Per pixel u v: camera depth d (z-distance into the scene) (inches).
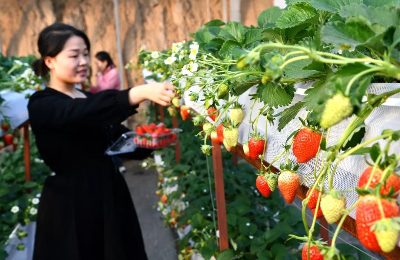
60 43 89.3
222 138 48.0
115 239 92.4
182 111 78.6
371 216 20.6
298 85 39.4
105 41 313.9
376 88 28.7
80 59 92.7
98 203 92.6
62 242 91.2
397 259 23.3
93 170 93.1
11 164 196.2
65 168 92.2
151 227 170.1
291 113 35.8
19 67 196.1
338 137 31.3
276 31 42.6
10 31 304.8
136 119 321.4
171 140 105.7
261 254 88.2
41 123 83.7
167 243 154.8
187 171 151.9
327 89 20.8
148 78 185.5
